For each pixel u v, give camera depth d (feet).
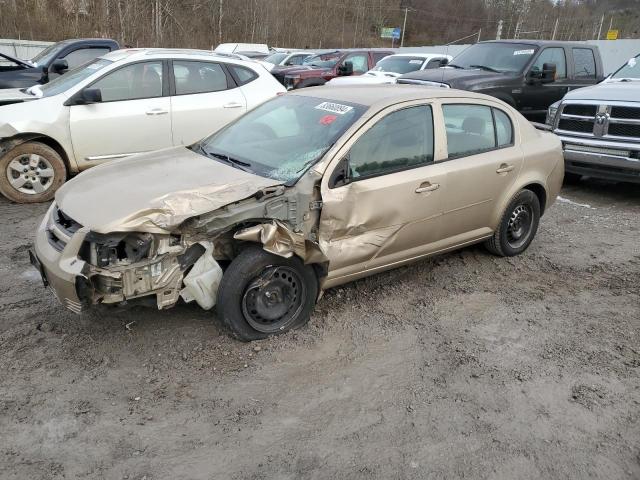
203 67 26.53
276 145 14.62
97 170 14.47
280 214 12.57
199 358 12.48
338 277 14.11
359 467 9.64
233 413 10.87
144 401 11.07
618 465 9.89
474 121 16.69
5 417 10.44
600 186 29.86
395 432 10.52
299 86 52.19
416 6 220.23
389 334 13.91
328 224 13.37
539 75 33.24
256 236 12.08
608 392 11.88
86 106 23.70
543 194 19.15
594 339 14.01
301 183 12.89
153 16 118.21
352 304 15.34
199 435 10.25
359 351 13.11
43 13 106.22
